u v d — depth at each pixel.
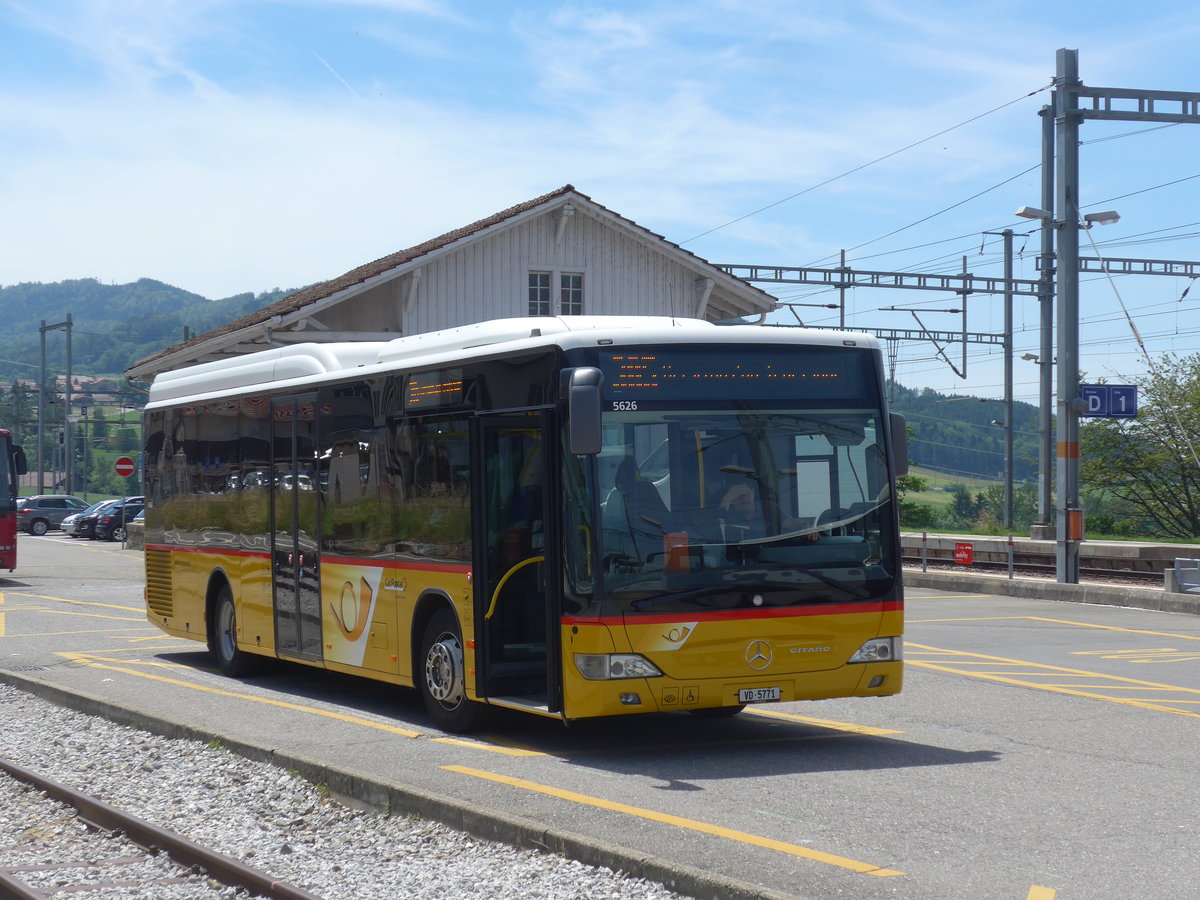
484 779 8.73
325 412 12.68
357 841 7.54
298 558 13.09
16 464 30.06
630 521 9.27
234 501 14.59
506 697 10.06
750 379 9.75
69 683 14.18
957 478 122.06
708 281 34.31
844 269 41.94
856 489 9.90
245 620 14.27
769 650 9.45
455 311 32.25
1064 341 26.41
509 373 9.99
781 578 9.52
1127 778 8.82
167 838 7.54
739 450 9.62
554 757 9.68
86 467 105.44
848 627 9.69
